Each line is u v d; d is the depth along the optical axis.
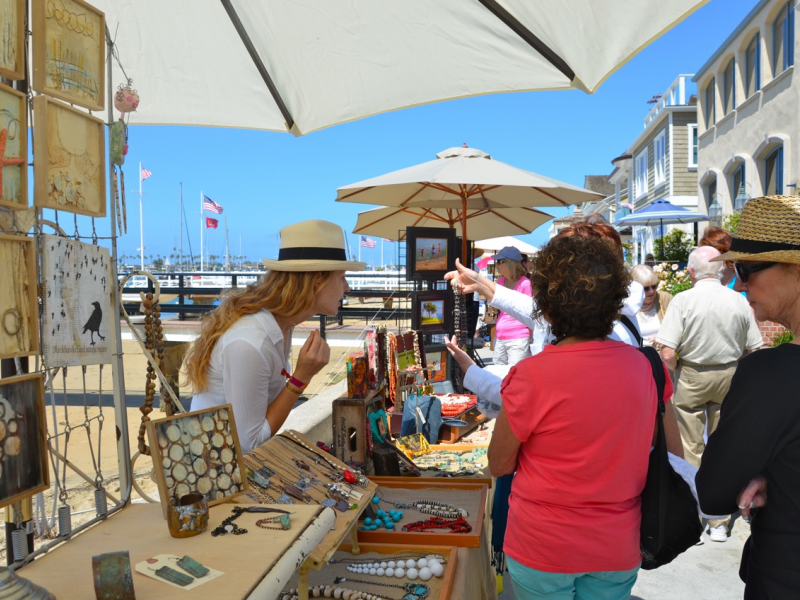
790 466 1.30
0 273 1.13
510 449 1.71
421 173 4.78
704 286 3.84
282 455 2.06
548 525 1.60
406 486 2.74
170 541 1.24
